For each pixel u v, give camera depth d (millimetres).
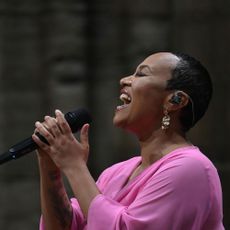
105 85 25531
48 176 8828
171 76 8477
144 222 7953
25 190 25312
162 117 8570
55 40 25188
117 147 25578
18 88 25484
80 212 9102
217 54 25219
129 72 25359
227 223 24984
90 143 25594
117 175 8992
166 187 8031
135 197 8391
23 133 25531
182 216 7992
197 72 8547
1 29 25312
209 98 8703
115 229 7945
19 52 25453
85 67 25453
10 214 25219
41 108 25547
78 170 8297
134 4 25375
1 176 25141
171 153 8383
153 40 25328
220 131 25172
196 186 8047
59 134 8336
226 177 25078
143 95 8484
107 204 8125
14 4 25375
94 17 25500
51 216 8914
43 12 25438
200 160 8180
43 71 25500
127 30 25406
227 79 25125
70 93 25281
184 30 25375
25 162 25328
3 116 25406
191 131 25266
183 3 25375
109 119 25594
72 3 25266
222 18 25188
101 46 25500
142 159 8797
